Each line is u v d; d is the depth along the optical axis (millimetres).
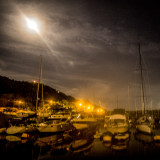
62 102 61531
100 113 47938
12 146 17922
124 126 23938
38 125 25766
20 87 77812
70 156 14719
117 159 13859
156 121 46719
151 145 18312
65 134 25344
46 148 17234
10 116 32938
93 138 22312
